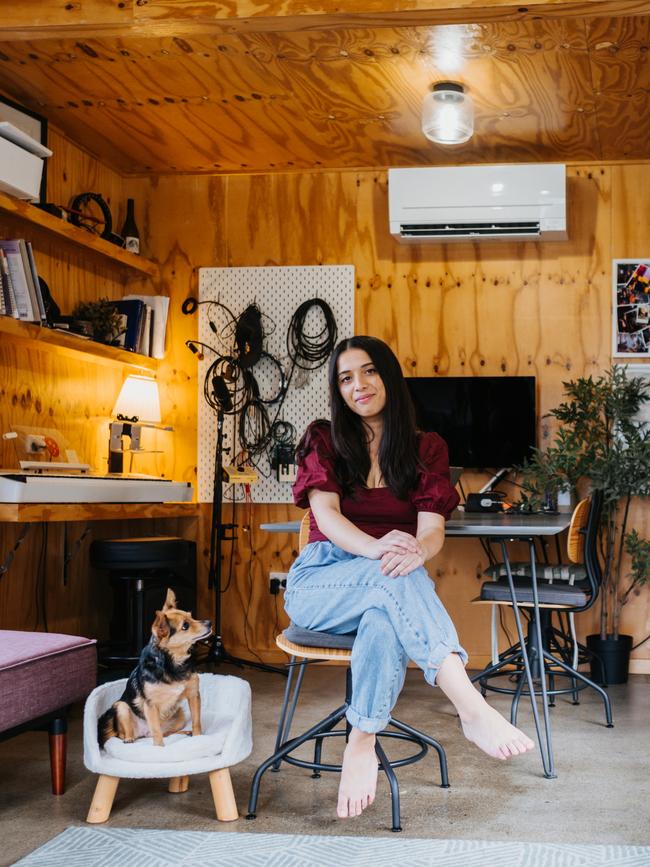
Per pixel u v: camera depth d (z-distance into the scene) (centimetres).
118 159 494
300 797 264
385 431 236
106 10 305
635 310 480
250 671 468
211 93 408
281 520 500
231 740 242
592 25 340
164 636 242
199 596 502
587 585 371
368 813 251
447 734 339
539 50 362
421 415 484
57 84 400
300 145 471
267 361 504
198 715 249
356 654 200
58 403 438
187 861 214
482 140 461
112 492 399
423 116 400
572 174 487
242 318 500
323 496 231
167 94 409
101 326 444
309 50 365
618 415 455
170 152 483
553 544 479
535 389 481
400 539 210
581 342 484
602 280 484
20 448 394
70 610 451
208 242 513
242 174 512
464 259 494
